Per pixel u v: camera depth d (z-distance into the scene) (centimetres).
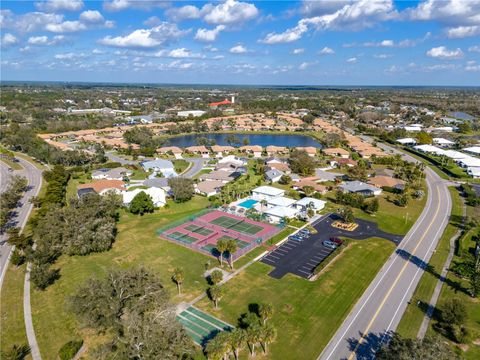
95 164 16012
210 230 8944
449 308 5162
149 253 7725
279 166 15012
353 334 5128
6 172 14825
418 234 8675
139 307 5016
